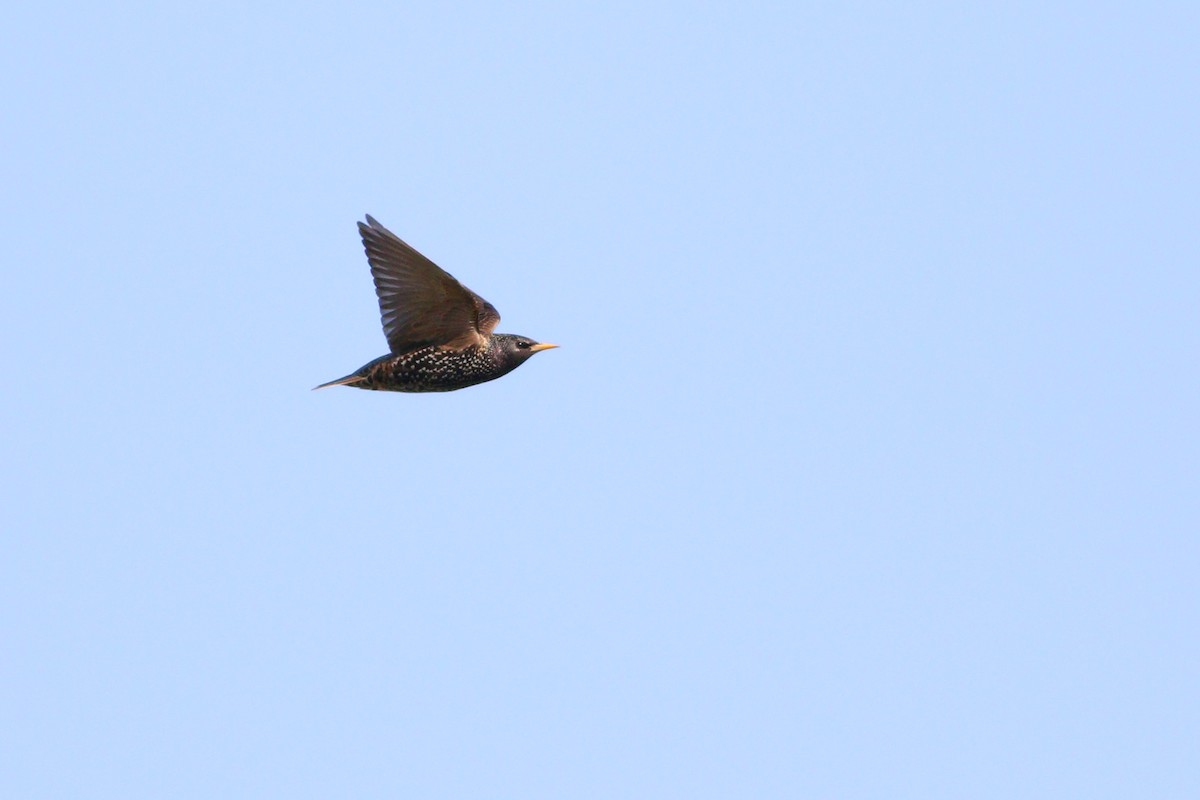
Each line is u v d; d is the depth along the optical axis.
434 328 17.61
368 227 16.83
